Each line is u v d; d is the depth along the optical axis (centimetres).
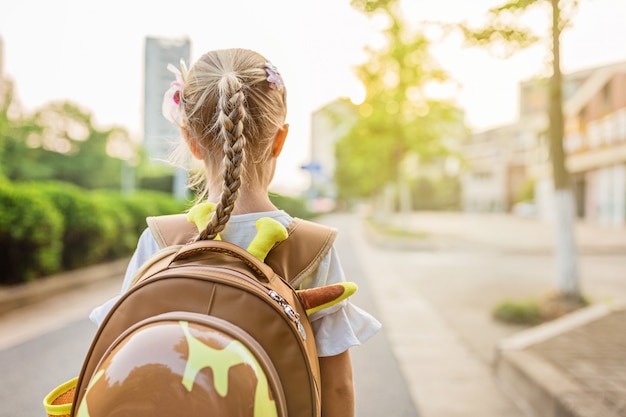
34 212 688
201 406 74
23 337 518
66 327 559
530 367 377
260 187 106
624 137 2462
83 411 77
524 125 3916
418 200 6181
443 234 2364
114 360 78
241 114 93
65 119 4447
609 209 2738
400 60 1548
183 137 110
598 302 671
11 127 4009
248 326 84
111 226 934
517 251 1639
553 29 585
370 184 3881
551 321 602
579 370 373
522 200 4462
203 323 81
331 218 4966
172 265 92
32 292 693
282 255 101
